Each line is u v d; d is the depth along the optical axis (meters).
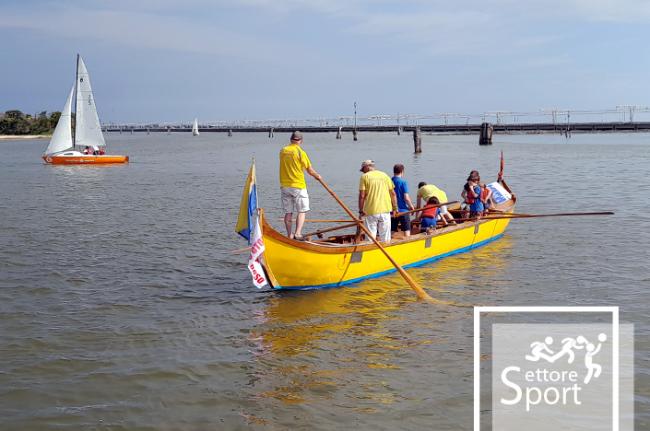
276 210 23.19
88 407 7.26
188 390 7.64
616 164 40.72
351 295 11.51
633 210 20.55
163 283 12.43
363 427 6.71
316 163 49.12
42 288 12.04
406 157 53.94
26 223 19.94
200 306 10.93
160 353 8.78
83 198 27.47
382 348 8.81
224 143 110.94
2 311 10.63
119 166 50.19
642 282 11.70
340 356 8.57
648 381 7.61
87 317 10.34
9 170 46.22
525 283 11.92
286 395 7.46
